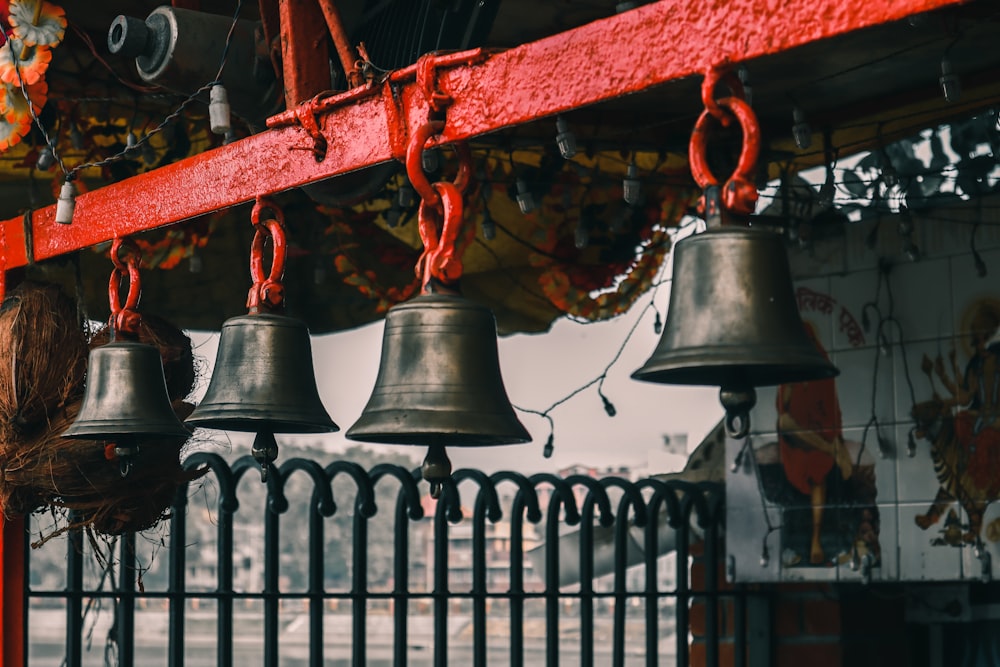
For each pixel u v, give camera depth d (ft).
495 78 9.16
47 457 13.34
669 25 8.14
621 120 17.40
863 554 16.87
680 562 18.15
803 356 7.68
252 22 12.91
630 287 18.56
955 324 16.40
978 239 16.29
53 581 20.93
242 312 19.74
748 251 7.83
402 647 15.88
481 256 19.77
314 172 10.59
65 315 13.83
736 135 17.54
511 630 16.69
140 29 12.57
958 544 16.08
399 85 9.84
